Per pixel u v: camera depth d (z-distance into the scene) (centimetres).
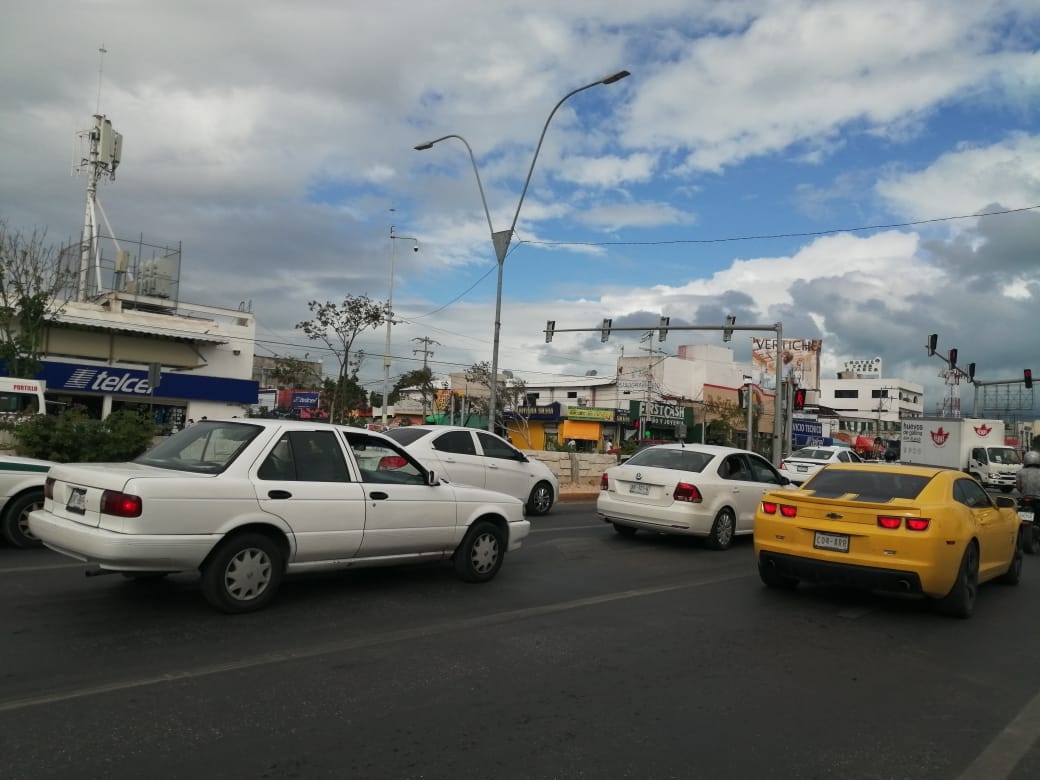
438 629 641
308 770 380
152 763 379
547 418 5634
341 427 736
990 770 416
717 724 462
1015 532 976
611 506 1203
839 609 792
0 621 599
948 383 4556
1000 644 684
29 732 407
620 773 392
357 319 3456
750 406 3597
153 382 1761
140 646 554
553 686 516
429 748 412
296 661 541
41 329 2752
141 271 4175
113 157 4050
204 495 611
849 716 486
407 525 748
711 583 903
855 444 7231
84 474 622
